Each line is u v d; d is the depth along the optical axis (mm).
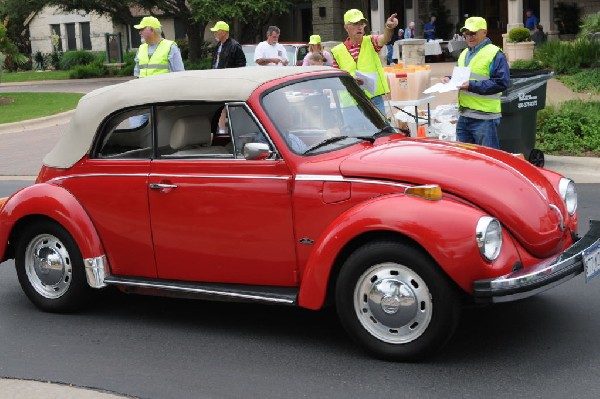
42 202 8781
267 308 9008
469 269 6715
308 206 7496
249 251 7852
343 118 8352
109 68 57062
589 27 32312
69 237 8781
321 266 7266
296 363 7371
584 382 6629
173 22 61031
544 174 8086
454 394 6523
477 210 6887
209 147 8289
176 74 8734
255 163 7773
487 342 7602
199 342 8055
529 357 7199
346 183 7340
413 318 7031
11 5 59500
